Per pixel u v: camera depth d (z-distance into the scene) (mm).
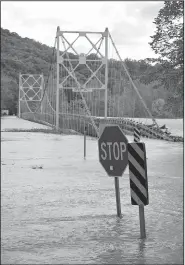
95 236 8242
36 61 152375
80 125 59594
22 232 8500
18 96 141125
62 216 9906
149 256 7059
